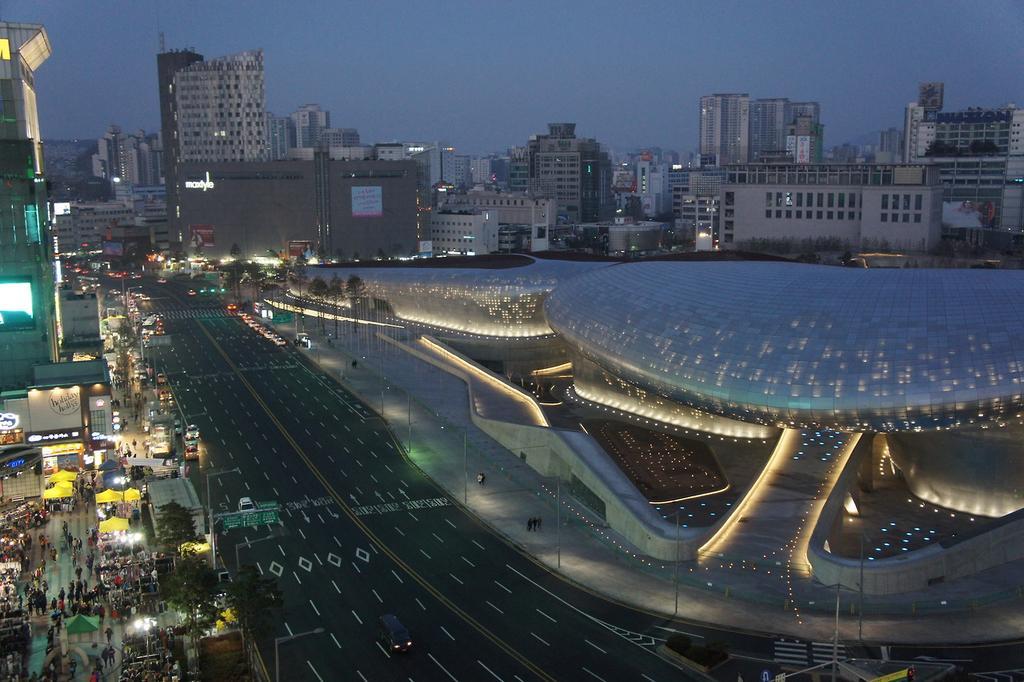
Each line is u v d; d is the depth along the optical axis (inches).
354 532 4562.0
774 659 3326.8
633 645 3452.3
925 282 4640.8
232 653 3415.4
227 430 6318.9
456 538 4483.3
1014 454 4416.8
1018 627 3555.6
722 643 3412.9
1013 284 4503.0
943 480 4662.9
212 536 4060.0
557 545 4372.5
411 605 3789.4
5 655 3319.4
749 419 4665.4
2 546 4232.3
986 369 4111.7
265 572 4101.9
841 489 4453.7
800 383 4389.8
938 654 3346.5
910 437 4739.2
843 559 3897.6
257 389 7475.4
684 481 4948.3
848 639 3459.6
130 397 7224.4
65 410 5113.2
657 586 3939.5
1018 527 4097.0
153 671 3221.0
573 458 5123.0
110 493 4456.2
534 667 3299.7
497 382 7194.9
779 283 5002.5
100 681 3181.6
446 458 5693.9
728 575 3973.9
